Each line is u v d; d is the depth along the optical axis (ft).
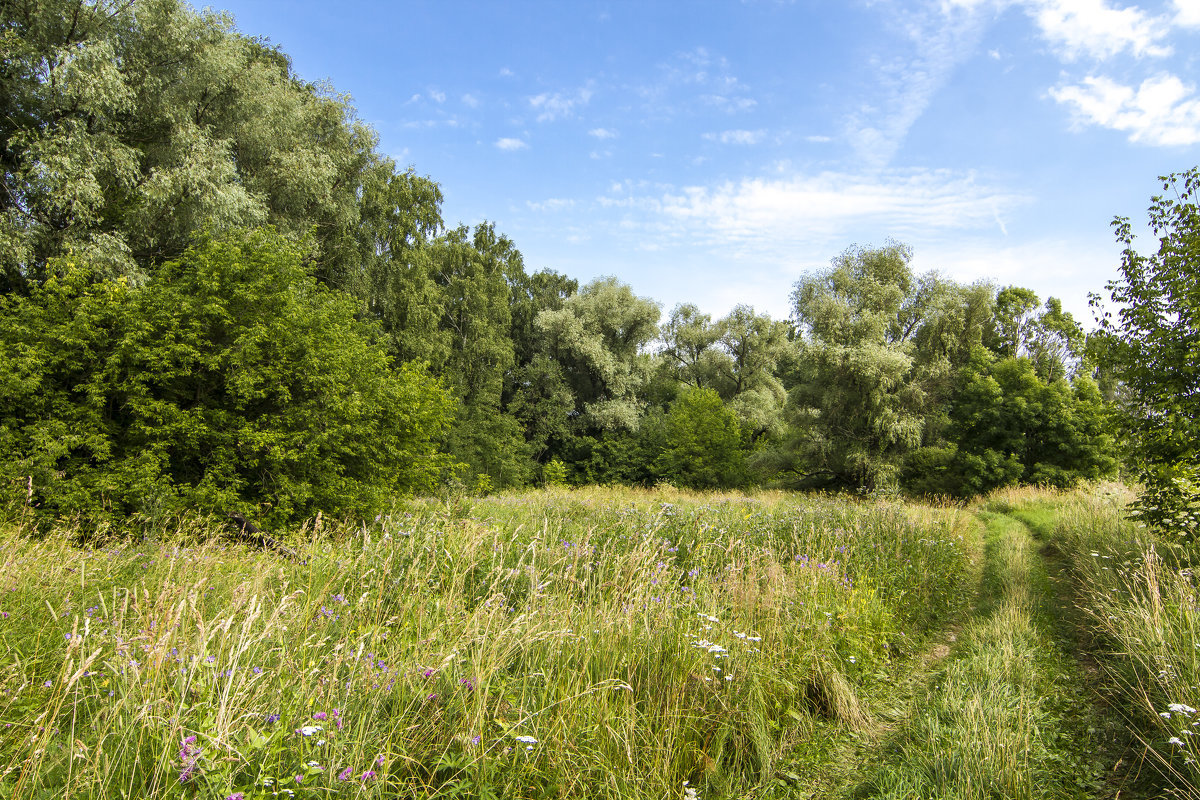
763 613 16.22
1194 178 22.98
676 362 155.84
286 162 61.77
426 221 98.73
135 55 50.80
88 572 16.76
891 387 96.63
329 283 79.46
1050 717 13.41
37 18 45.39
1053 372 119.14
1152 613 15.06
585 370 144.25
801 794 11.26
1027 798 10.14
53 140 42.70
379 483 42.96
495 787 8.97
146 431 33.86
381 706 9.79
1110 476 84.17
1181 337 22.79
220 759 7.32
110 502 31.22
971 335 107.34
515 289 149.59
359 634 12.23
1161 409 23.27
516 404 133.28
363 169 80.69
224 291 38.60
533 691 11.05
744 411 136.26
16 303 38.11
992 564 31.76
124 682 8.84
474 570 17.81
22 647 11.37
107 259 42.57
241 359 36.45
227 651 10.03
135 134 52.49
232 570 19.99
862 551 25.13
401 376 49.96
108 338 35.94
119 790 7.28
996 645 17.83
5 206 44.29
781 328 141.18
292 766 7.90
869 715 14.34
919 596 23.85
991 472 87.20
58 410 33.94
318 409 39.42
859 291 108.06
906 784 10.53
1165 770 10.75
